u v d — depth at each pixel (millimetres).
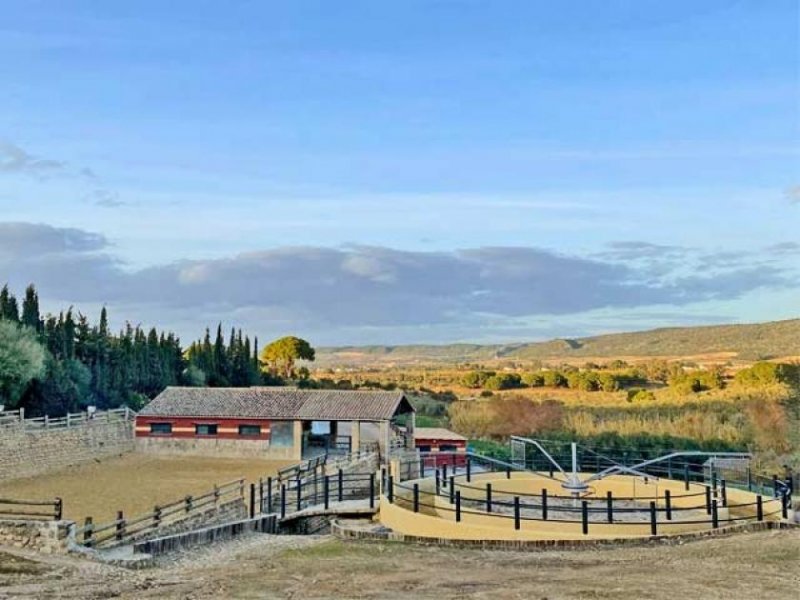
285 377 134875
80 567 19469
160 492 38969
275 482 40375
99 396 74688
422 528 26203
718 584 15609
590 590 15250
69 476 45312
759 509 25062
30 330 64875
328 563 19625
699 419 66062
